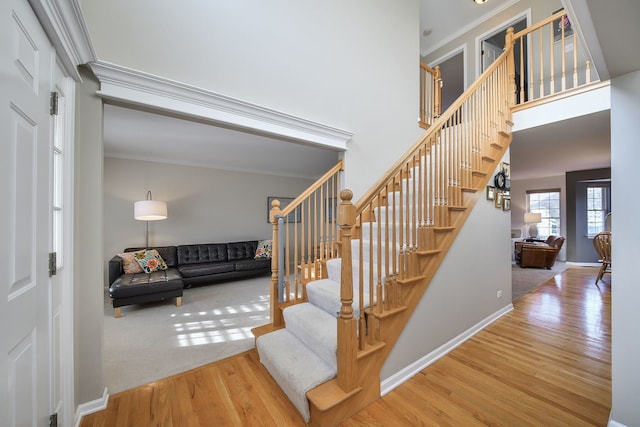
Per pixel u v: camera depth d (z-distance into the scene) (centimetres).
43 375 109
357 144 314
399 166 188
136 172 484
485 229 284
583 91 282
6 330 81
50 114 116
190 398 172
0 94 78
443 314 228
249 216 614
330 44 292
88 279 159
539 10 417
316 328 186
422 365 205
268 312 333
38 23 104
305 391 151
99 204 163
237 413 159
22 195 93
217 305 360
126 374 199
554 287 440
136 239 482
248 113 227
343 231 154
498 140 308
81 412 155
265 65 243
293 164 561
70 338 138
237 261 506
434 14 478
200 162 534
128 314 326
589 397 170
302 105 267
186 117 204
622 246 142
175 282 352
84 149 159
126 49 179
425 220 212
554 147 415
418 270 204
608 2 93
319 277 270
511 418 153
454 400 169
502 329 277
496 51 506
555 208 698
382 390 174
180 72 200
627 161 141
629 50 120
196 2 208
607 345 240
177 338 259
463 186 253
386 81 348
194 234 542
